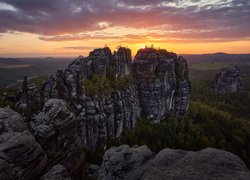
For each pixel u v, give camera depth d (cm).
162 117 14000
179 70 15588
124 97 11706
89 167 7006
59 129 5294
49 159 4872
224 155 1938
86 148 8431
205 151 2058
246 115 17600
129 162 2672
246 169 1784
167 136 11312
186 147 10750
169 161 2072
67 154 5509
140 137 11169
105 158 3133
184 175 1820
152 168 2053
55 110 5438
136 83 13888
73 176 5694
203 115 14738
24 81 7625
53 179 3841
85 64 11219
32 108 7088
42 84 8519
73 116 6000
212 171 1778
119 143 9856
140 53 15425
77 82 9044
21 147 3816
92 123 8875
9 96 8119
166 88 14188
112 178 2619
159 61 14862
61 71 9088
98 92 10106
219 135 12000
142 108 13725
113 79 12588
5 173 3281
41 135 4809
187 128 12875
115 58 13775
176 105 15038
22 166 3719
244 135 12162
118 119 10731
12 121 4272
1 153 3588
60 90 8531
